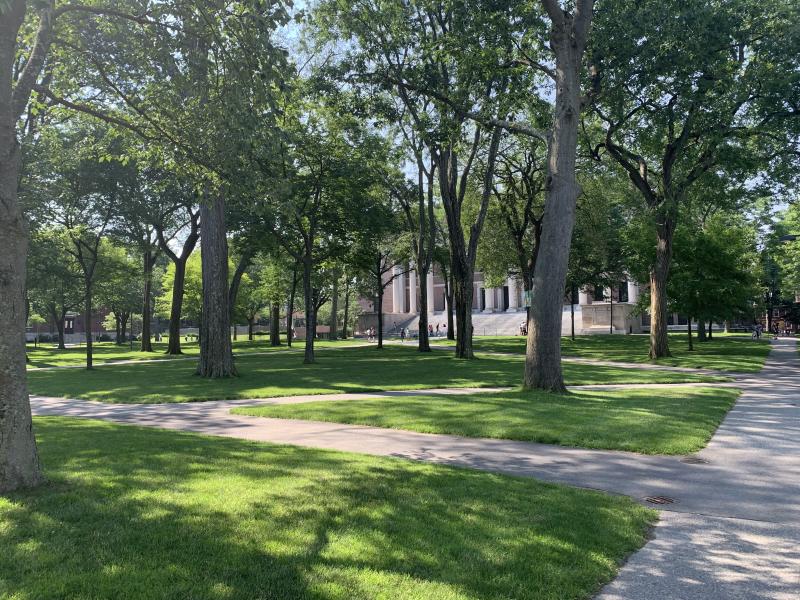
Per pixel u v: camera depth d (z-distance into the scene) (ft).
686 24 60.85
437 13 73.97
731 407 42.98
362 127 90.63
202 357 73.77
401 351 134.92
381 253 146.72
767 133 79.97
